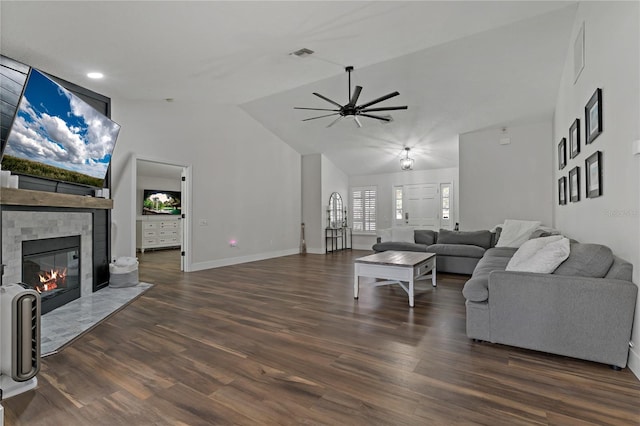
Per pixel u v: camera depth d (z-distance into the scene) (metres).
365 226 9.59
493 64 4.50
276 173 7.81
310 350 2.48
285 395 1.86
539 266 2.53
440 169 8.54
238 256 6.78
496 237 5.76
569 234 4.32
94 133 3.71
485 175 6.44
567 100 4.29
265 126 7.39
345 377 2.06
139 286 4.55
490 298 2.54
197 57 3.43
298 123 7.07
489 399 1.81
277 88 4.94
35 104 2.81
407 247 6.20
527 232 5.27
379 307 3.62
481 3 2.98
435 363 2.25
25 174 2.94
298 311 3.47
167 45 3.05
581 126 3.51
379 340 2.67
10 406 1.77
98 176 4.04
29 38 2.66
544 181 5.95
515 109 5.60
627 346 2.12
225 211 6.50
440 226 8.52
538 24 3.66
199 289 4.48
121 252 4.88
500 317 2.51
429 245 6.30
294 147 8.30
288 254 8.18
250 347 2.54
